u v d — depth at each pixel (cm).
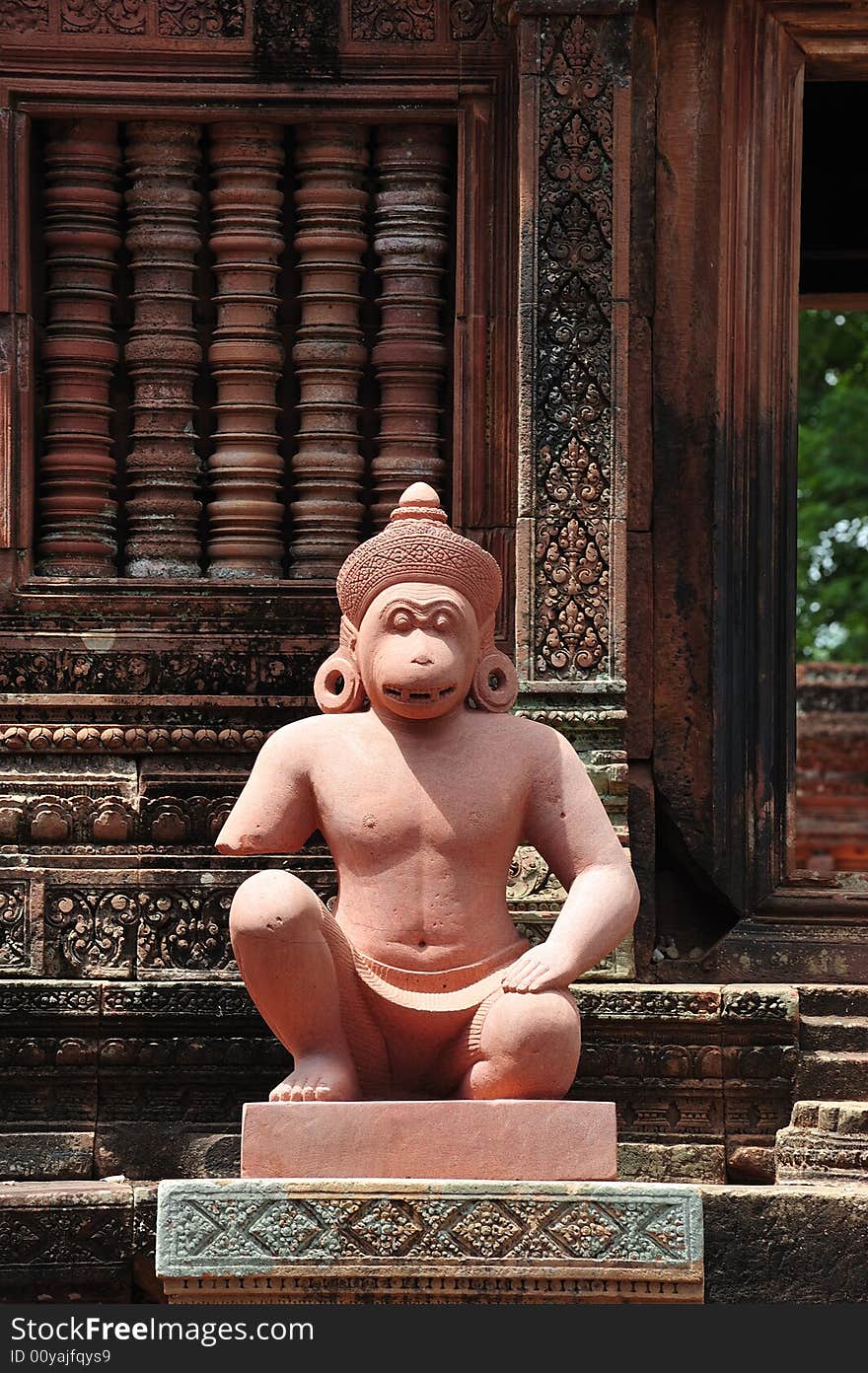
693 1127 851
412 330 971
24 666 942
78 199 970
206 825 898
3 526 949
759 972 915
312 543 968
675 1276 676
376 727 743
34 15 963
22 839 894
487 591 749
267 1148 688
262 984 708
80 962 876
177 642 947
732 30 955
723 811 929
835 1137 805
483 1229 677
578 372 912
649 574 942
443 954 722
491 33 966
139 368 971
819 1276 747
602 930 718
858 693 2106
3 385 953
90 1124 855
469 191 962
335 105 966
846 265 1420
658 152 956
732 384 947
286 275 984
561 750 747
